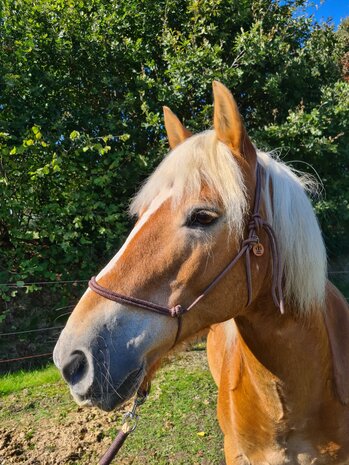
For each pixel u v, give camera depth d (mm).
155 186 1300
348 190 5988
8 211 4621
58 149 4734
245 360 1533
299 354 1405
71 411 3453
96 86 5484
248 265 1253
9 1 5043
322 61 6438
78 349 1158
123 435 1865
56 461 2785
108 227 4957
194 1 5414
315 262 1360
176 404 3480
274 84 5484
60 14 5344
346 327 1712
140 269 1215
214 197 1206
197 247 1206
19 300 4980
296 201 1359
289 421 1494
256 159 1357
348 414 1546
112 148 5227
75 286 5074
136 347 1178
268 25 6027
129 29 5844
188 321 1242
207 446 2912
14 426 3240
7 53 4996
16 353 4578
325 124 5434
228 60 5848
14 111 4906
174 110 5375
